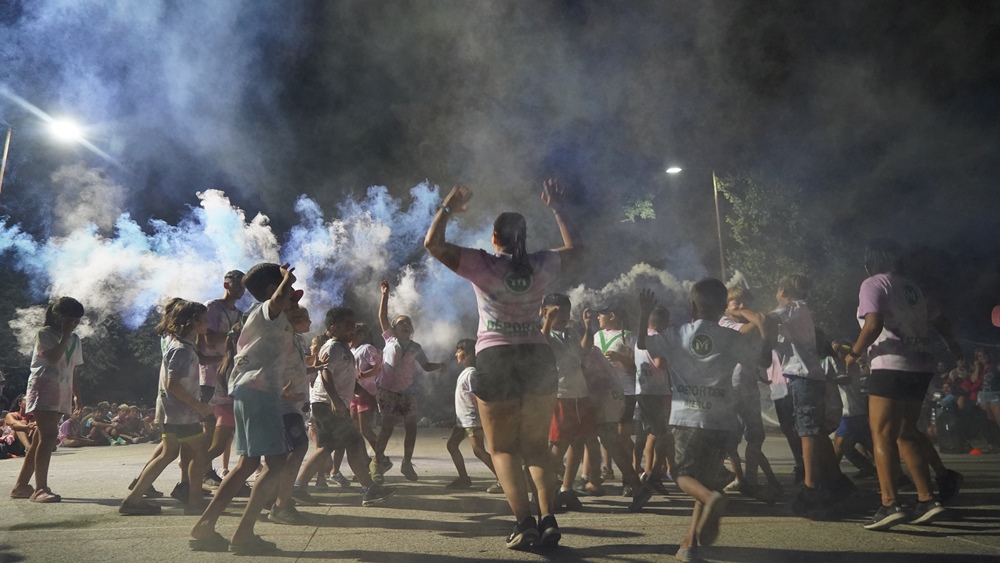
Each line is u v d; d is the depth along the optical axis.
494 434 3.74
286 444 4.07
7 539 4.02
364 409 6.68
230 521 4.62
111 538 4.05
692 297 3.74
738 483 5.59
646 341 3.71
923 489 4.12
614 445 5.04
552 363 3.77
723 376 3.56
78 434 13.38
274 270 4.27
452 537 4.01
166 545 3.86
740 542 3.77
